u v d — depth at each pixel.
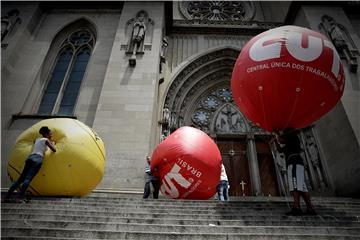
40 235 3.62
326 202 7.02
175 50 17.14
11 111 12.73
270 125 5.50
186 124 15.73
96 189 9.62
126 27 15.15
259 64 5.12
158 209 5.31
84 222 4.05
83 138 6.25
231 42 17.72
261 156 14.94
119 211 5.18
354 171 10.80
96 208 5.23
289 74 4.84
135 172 10.18
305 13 15.88
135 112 11.80
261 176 14.24
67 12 17.45
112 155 10.57
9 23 15.30
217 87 17.56
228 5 23.12
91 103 13.31
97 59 14.89
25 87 13.66
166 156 7.20
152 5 16.36
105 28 16.34
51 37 16.08
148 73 13.08
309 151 13.25
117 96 12.27
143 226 3.98
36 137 6.11
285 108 5.09
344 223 4.37
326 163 12.50
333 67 4.97
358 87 12.25
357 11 16.80
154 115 12.51
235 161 14.77
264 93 5.09
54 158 5.80
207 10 22.55
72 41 16.66
